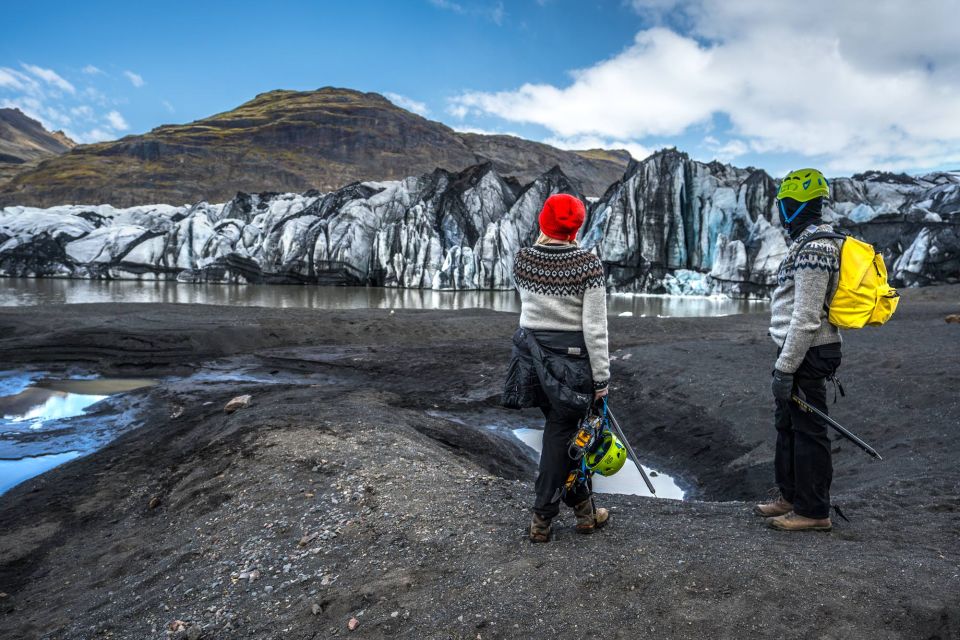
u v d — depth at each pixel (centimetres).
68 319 1670
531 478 671
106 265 4853
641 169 4500
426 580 281
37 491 580
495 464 682
